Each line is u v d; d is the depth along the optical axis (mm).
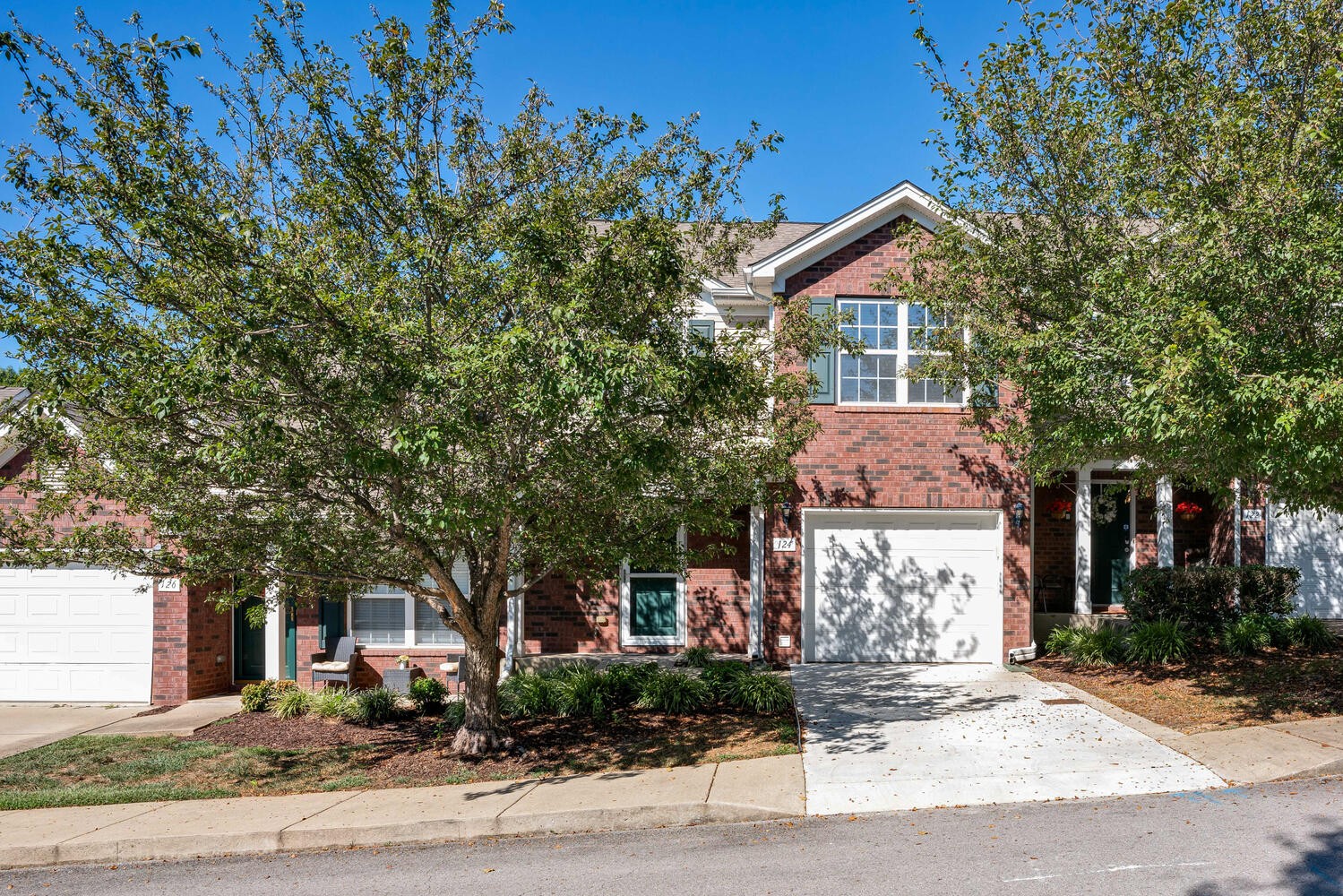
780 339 10758
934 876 5742
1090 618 14211
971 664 13297
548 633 13977
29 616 13266
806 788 7742
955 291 10469
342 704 11766
